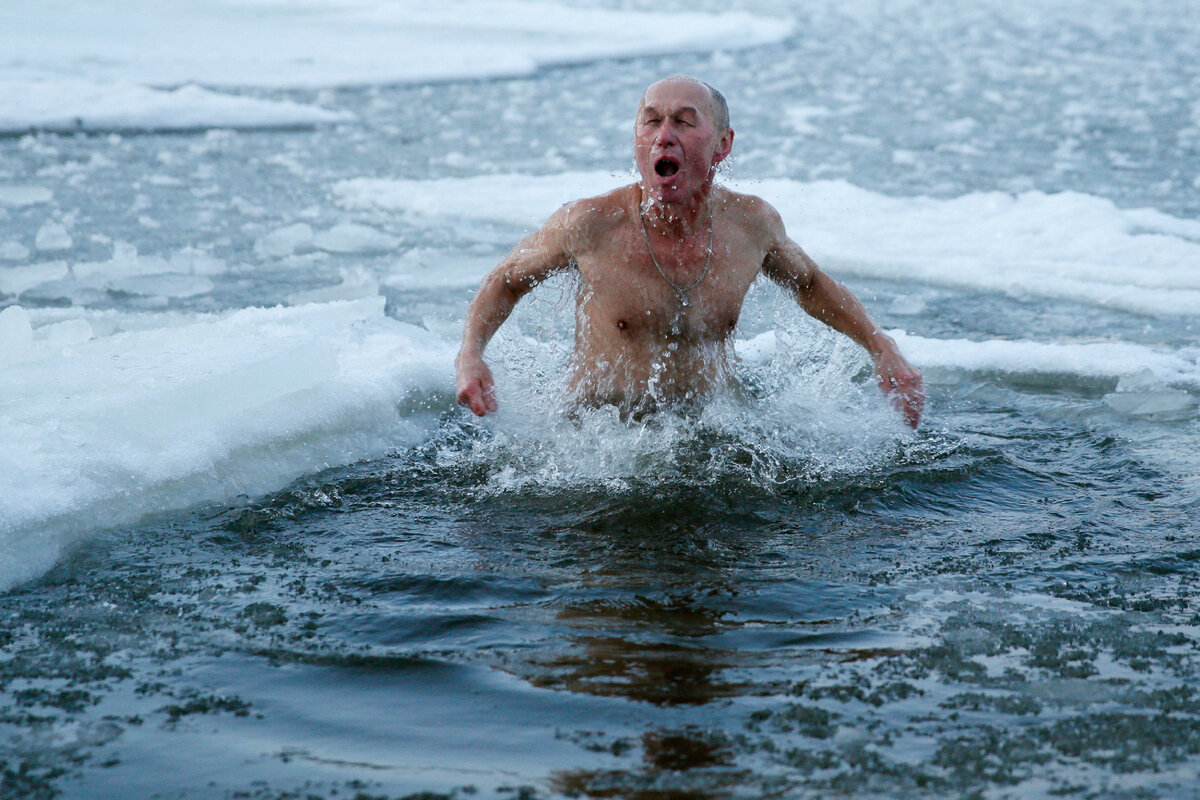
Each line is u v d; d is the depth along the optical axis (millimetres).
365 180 15156
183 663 4117
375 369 7426
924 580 4887
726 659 4125
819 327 7539
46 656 4172
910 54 28281
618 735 3594
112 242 11961
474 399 6105
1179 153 16797
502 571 4977
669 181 6094
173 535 5406
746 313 9594
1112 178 15188
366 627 4406
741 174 15227
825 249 11812
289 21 35562
